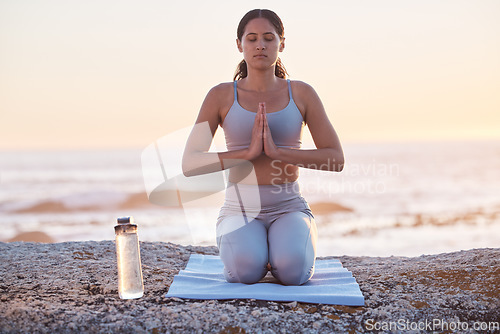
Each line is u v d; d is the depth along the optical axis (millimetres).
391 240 12859
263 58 3479
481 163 43156
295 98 3604
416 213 18547
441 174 34656
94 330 2717
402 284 3410
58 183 32406
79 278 3598
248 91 3600
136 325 2771
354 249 11719
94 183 32031
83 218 18453
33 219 18562
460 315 3000
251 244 3354
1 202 22234
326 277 3631
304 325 2850
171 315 2877
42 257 4246
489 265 3578
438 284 3365
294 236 3348
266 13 3516
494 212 18734
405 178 31953
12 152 68875
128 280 3139
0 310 2863
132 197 22375
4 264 4039
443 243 12430
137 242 3189
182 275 3594
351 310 3027
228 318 2859
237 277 3383
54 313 2852
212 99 3602
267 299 3113
